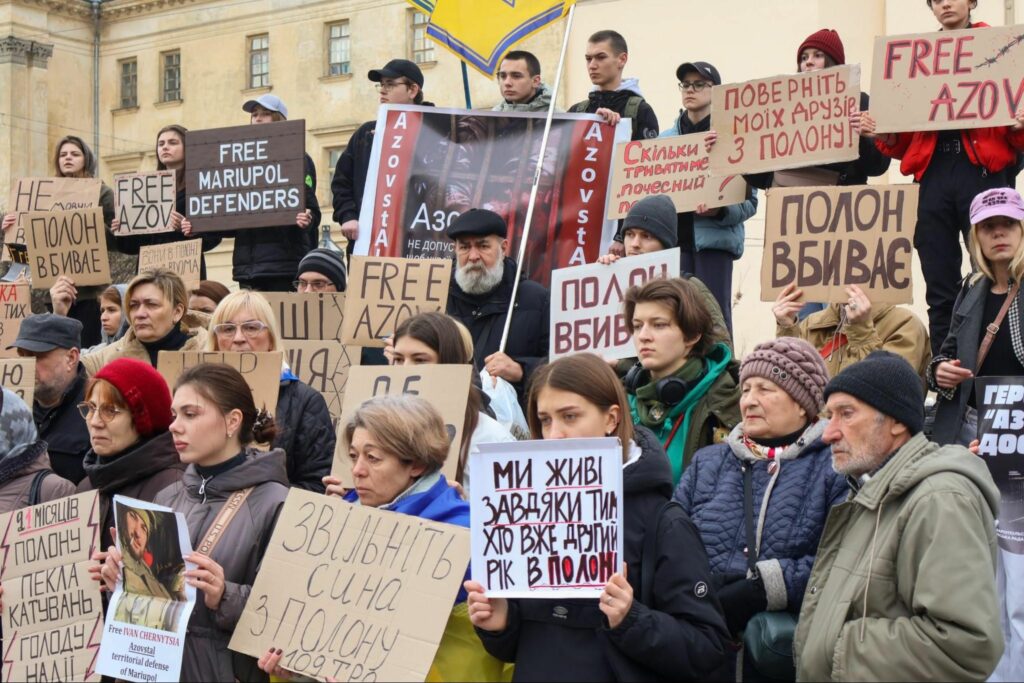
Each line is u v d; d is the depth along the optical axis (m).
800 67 9.23
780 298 7.39
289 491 5.69
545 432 5.36
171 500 6.02
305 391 7.36
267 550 5.62
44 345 8.09
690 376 6.65
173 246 10.54
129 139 35.09
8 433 6.93
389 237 10.20
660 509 5.21
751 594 5.49
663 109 22.17
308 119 32.06
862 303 7.22
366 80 31.31
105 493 6.37
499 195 10.11
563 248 9.98
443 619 5.25
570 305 7.90
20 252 11.82
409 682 5.20
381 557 5.44
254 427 6.15
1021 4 17.31
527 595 4.99
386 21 30.94
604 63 10.76
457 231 8.46
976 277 7.30
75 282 10.88
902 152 8.59
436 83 29.58
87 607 6.12
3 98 35.22
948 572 4.81
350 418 5.73
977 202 7.16
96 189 11.66
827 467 5.66
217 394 5.93
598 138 10.09
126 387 6.29
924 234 8.51
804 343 5.90
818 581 5.23
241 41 33.31
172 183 11.24
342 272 9.29
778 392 5.79
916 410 5.18
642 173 9.48
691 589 5.05
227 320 7.42
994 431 6.54
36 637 6.20
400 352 6.74
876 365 5.20
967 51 8.14
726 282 9.91
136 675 5.65
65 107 35.47
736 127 8.65
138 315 8.34
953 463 5.03
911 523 4.95
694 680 4.98
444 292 8.38
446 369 6.51
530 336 8.48
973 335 7.13
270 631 5.50
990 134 8.26
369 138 11.38
